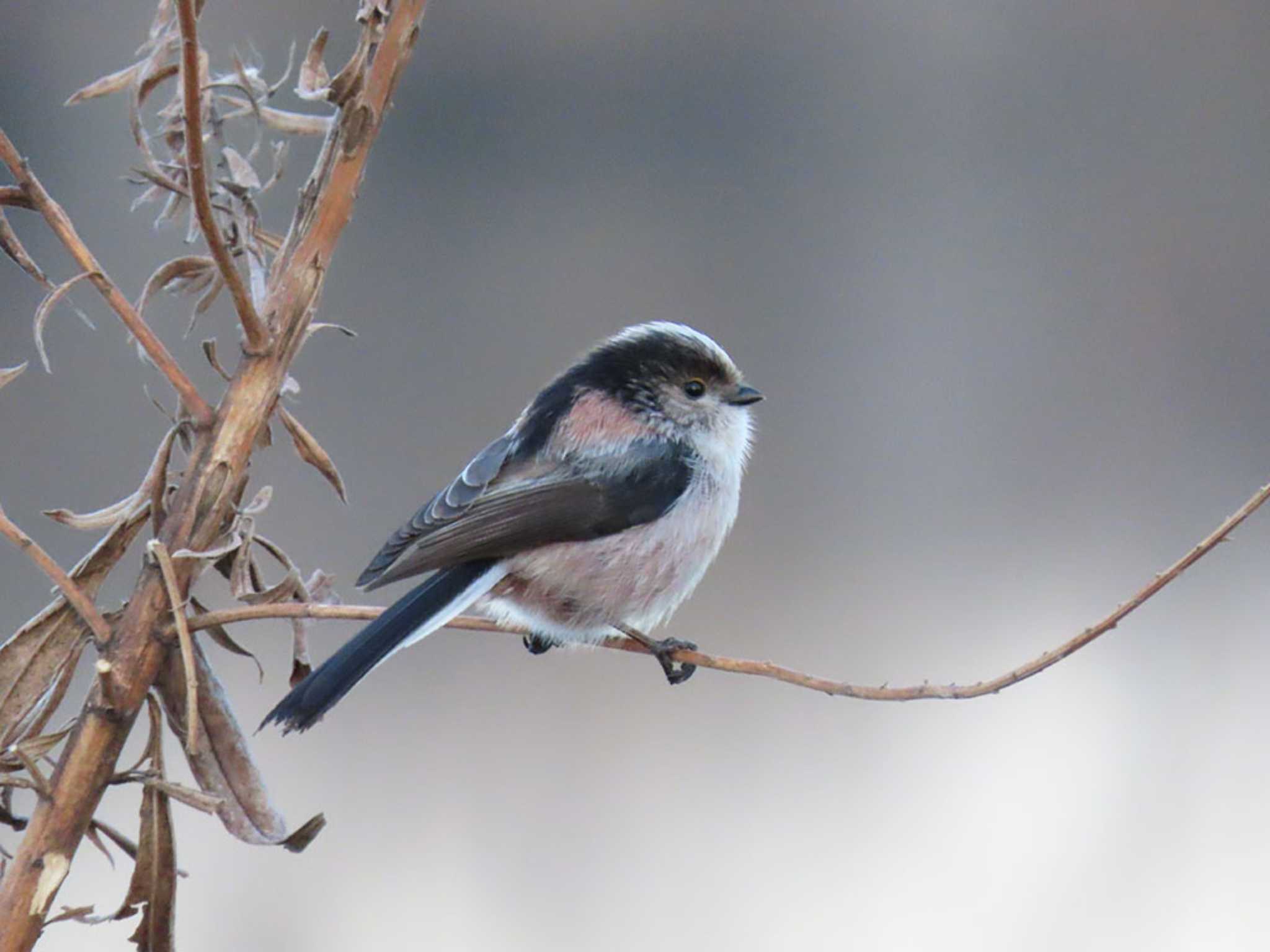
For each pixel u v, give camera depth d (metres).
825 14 15.03
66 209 12.68
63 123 13.14
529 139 14.78
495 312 14.08
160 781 4.17
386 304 13.83
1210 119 15.05
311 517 11.84
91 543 11.20
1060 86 15.24
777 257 14.78
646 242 14.66
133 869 4.23
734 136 15.03
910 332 14.50
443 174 14.55
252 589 4.53
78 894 9.05
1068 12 15.23
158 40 4.70
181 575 4.24
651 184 14.83
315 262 4.45
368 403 13.10
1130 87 15.18
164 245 12.52
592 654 10.98
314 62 4.86
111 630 4.17
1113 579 12.35
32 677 4.31
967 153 15.16
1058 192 15.12
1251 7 15.09
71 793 4.09
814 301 14.64
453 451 12.95
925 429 13.88
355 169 4.48
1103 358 14.48
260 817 4.31
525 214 14.57
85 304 12.12
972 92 15.22
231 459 4.33
